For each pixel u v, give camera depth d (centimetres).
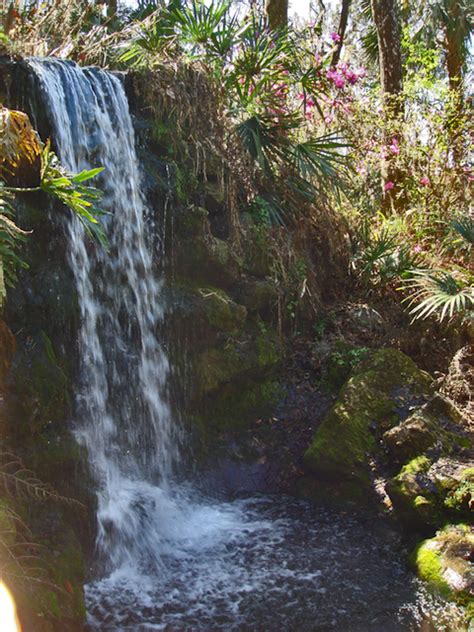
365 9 1270
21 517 355
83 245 488
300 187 702
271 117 691
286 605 384
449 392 572
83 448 419
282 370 623
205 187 603
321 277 702
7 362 370
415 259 729
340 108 874
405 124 853
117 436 497
